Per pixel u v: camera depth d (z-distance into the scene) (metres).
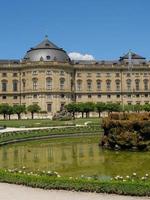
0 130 110.38
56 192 35.72
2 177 39.94
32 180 37.81
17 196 34.25
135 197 33.97
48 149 75.94
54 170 52.69
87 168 54.12
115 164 57.12
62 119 172.75
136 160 60.53
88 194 34.97
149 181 36.41
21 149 76.12
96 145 80.81
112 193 35.19
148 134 69.94
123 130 71.19
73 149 75.38
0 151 73.31
